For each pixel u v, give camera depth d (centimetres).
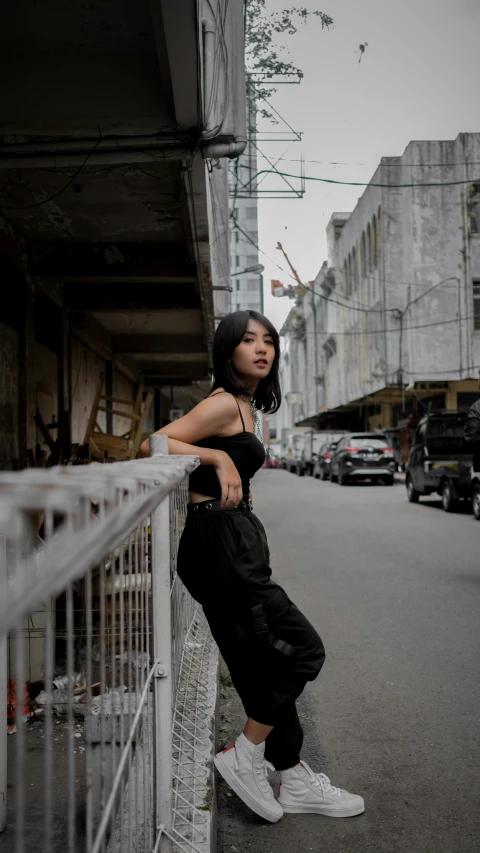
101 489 64
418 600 558
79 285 838
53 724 292
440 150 2338
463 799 249
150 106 449
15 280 677
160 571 176
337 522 1137
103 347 1084
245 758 227
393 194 2522
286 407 6950
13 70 451
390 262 2517
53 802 222
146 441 198
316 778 241
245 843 222
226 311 1413
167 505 178
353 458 2206
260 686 220
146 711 164
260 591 208
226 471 202
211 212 690
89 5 396
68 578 57
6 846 192
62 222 641
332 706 342
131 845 136
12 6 400
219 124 455
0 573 170
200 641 359
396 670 391
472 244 2336
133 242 710
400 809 243
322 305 4044
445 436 1405
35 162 476
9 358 637
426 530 1000
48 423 785
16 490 56
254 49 1002
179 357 1395
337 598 573
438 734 305
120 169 516
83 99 450
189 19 368
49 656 84
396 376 2456
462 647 428
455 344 2341
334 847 219
